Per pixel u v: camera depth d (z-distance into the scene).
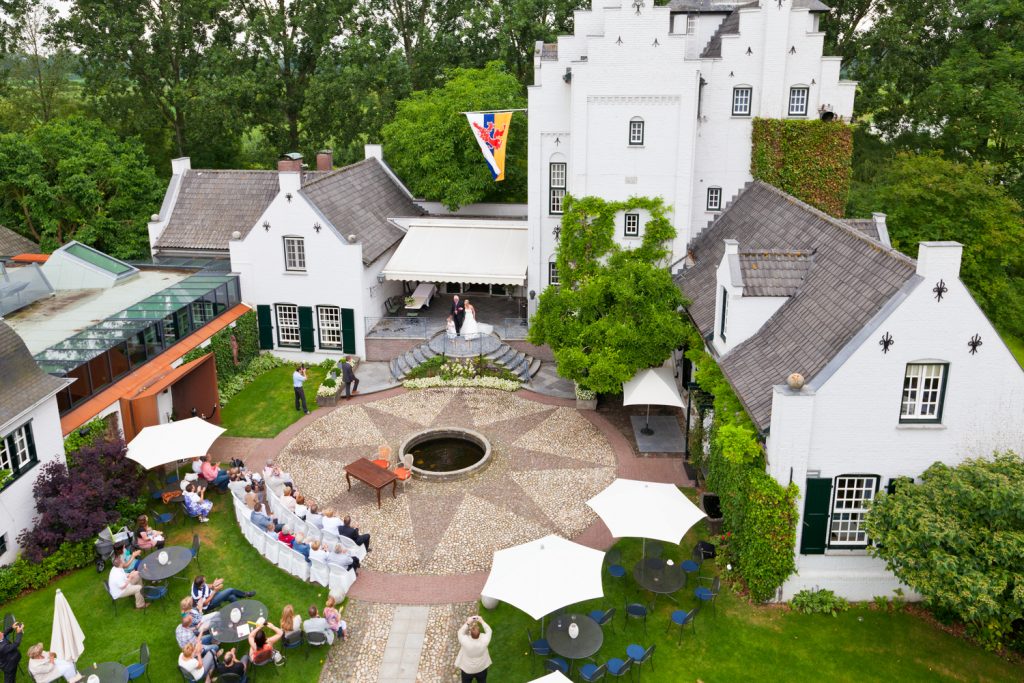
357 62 64.19
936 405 23.72
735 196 43.81
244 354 42.34
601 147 40.38
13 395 25.89
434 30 70.38
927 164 48.44
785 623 24.53
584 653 21.91
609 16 38.53
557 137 42.88
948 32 64.62
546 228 44.31
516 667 22.92
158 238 47.81
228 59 62.66
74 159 52.47
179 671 22.64
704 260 39.12
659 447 34.78
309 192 42.50
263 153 70.31
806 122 42.31
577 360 34.56
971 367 23.14
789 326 27.66
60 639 21.72
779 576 24.77
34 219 53.84
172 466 32.88
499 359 41.78
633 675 22.48
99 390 31.30
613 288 34.75
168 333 36.19
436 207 54.44
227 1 64.69
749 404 26.06
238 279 42.78
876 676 22.48
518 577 22.58
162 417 35.75
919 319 22.69
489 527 29.44
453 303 45.34
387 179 53.41
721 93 42.53
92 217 53.50
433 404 38.88
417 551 28.14
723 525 28.41
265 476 30.69
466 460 34.25
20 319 37.12
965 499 21.61
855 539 25.09
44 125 54.59
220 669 22.22
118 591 24.86
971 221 47.91
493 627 24.45
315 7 65.25
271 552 27.52
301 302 42.94
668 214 41.12
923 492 22.72
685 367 38.22
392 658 23.30
